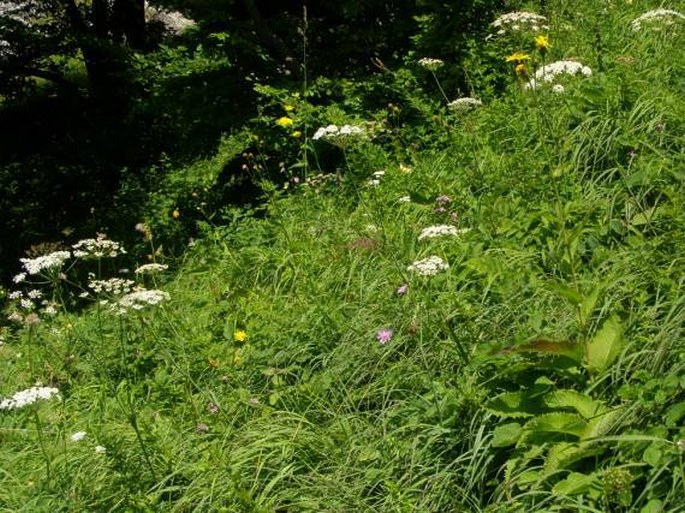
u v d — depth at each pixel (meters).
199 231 8.34
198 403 4.32
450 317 3.91
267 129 7.76
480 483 3.12
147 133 11.64
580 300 3.05
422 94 7.10
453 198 4.99
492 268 3.86
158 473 3.81
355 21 8.53
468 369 3.35
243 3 9.32
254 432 3.82
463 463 3.27
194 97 8.52
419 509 3.12
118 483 3.81
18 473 4.31
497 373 3.27
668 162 4.30
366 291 4.69
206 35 8.93
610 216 4.18
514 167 5.00
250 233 6.41
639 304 3.43
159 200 9.29
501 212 4.61
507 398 3.06
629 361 3.16
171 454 3.86
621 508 2.69
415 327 3.82
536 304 3.74
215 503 3.46
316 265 5.26
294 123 7.29
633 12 6.86
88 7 13.17
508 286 3.87
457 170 5.43
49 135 12.34
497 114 5.81
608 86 5.21
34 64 12.85
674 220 3.84
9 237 11.09
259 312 4.95
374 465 3.50
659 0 6.94
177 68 8.50
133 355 5.05
